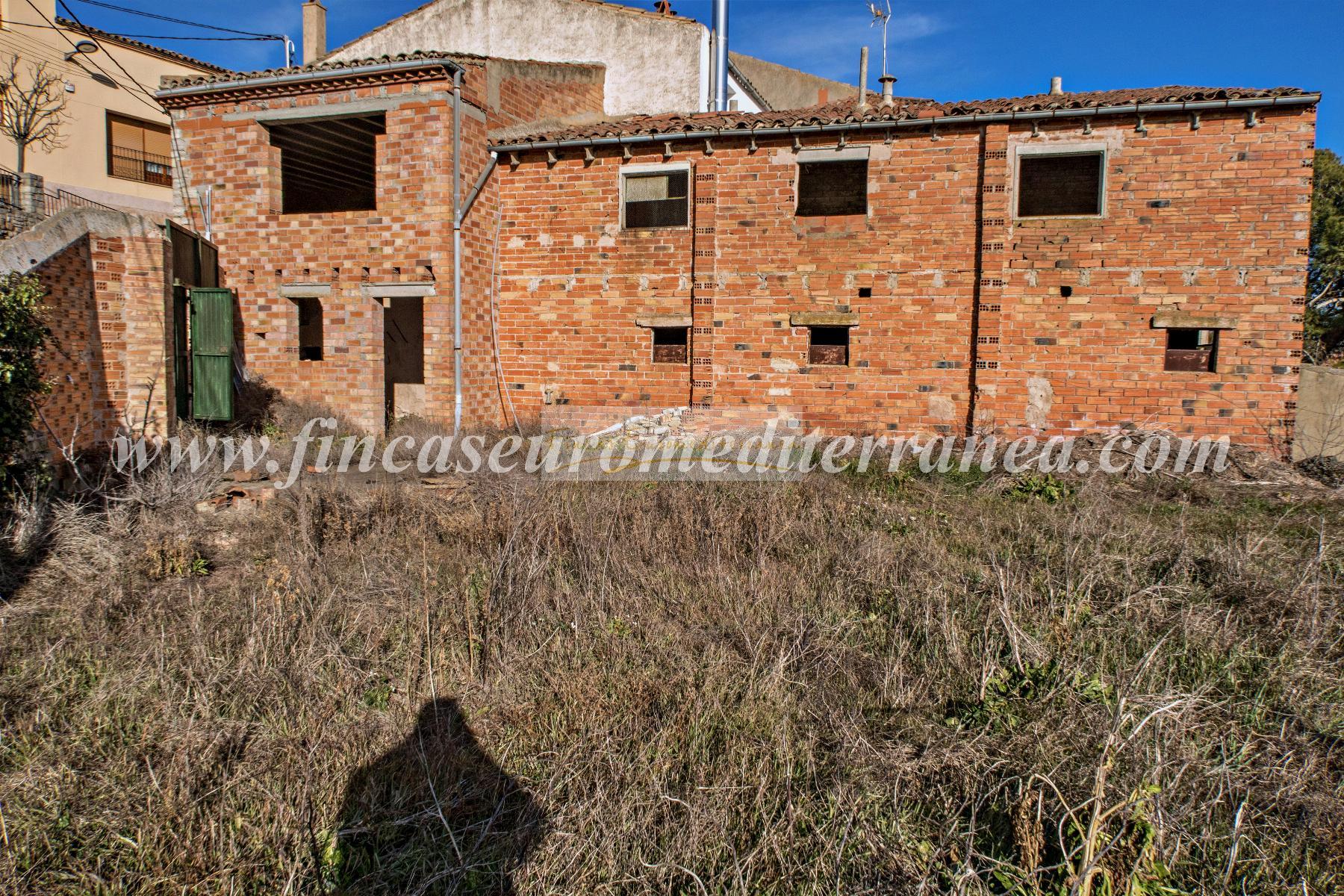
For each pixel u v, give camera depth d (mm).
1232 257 11312
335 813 3844
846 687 4934
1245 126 11109
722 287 13148
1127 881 3287
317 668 5039
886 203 12453
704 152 13008
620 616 5875
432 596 6098
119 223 9719
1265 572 6277
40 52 19500
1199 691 4605
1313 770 4004
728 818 3766
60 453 8602
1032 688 4707
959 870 3406
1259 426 11375
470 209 13297
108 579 6207
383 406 13695
